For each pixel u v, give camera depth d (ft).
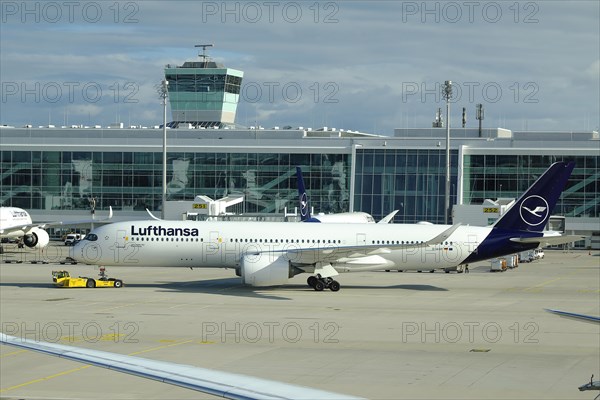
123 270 519.60
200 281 447.42
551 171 414.82
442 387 193.16
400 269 414.82
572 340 260.42
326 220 653.30
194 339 255.09
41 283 427.33
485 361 225.15
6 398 176.04
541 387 194.08
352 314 317.22
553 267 588.50
